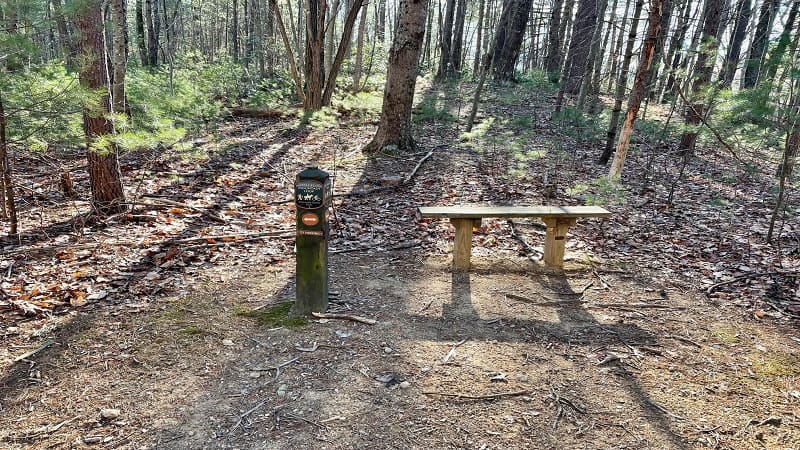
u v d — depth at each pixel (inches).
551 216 184.2
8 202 195.0
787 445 98.0
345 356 126.8
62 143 207.2
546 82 591.8
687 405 110.2
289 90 644.7
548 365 125.3
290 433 98.7
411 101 392.2
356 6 507.2
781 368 126.0
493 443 96.7
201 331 137.8
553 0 775.7
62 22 182.1
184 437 97.4
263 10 1023.6
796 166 243.3
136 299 156.3
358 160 372.2
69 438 97.0
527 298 165.3
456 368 122.6
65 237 201.2
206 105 431.5
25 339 131.4
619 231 238.7
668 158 401.7
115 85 267.7
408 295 165.6
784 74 198.8
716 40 281.9
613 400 111.4
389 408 106.8
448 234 229.0
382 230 232.5
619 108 359.9
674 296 169.3
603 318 152.6
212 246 202.4
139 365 121.3
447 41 825.5
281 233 217.6
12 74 177.6
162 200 254.4
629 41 339.3
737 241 222.8
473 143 342.3
